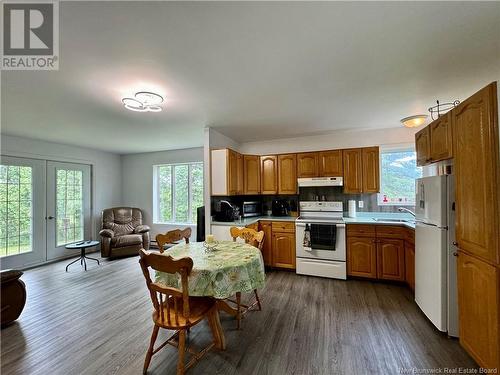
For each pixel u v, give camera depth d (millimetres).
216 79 1973
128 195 5730
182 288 1513
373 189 3496
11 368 1645
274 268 3756
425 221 2178
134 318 2305
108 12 1207
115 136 3939
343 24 1337
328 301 2617
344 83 2094
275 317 2289
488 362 1431
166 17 1249
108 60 1657
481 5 1204
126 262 4223
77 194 4844
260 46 1533
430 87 2197
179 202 5355
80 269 3844
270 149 4402
